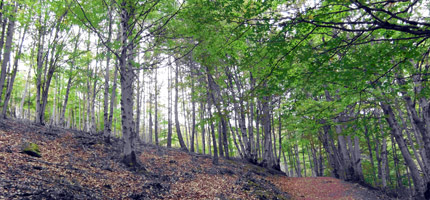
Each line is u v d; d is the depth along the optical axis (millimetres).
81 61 15781
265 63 7461
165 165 13797
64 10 12891
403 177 24750
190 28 9188
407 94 10016
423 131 10227
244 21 6355
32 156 8992
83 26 12281
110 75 22750
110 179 8867
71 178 7699
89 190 7207
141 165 11500
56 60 15891
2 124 12711
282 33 5965
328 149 23672
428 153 10133
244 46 8914
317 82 7570
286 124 19781
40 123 17328
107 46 9953
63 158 9977
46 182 6629
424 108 9969
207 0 6762
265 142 21484
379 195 13977
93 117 21016
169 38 11359
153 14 12195
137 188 8727
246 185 12484
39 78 17297
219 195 10148
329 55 6109
